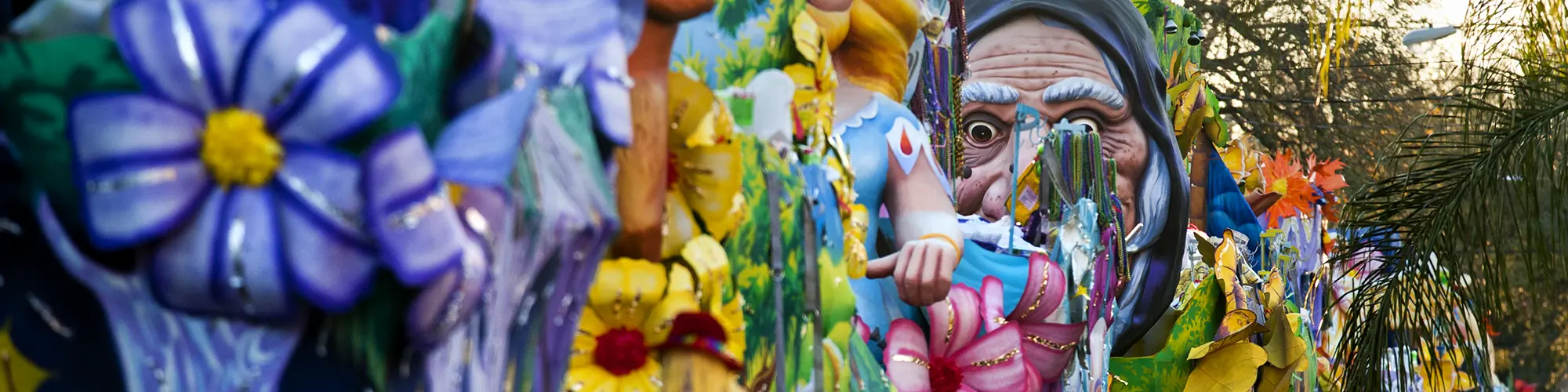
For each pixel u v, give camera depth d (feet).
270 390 3.06
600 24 4.04
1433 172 15.89
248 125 2.89
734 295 5.91
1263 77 40.83
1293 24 40.27
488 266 3.31
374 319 3.09
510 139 3.18
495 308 3.48
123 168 2.88
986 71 16.35
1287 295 21.08
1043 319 10.98
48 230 3.01
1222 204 20.15
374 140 2.95
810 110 7.59
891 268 9.24
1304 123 40.11
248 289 2.92
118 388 3.11
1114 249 12.96
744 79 7.25
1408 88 37.76
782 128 6.91
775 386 6.42
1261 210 23.68
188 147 2.89
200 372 3.07
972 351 10.24
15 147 2.97
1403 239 16.17
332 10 2.98
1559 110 15.42
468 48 3.37
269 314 3.00
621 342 5.16
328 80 2.90
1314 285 22.67
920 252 9.20
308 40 2.92
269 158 2.90
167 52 2.89
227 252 2.89
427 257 3.00
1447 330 15.88
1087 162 12.66
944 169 11.38
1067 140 12.65
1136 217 16.92
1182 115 19.25
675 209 5.61
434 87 3.16
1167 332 17.10
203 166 2.91
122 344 3.10
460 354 3.43
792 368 6.75
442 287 3.10
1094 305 12.29
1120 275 13.23
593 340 5.17
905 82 9.84
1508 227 16.43
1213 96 19.97
